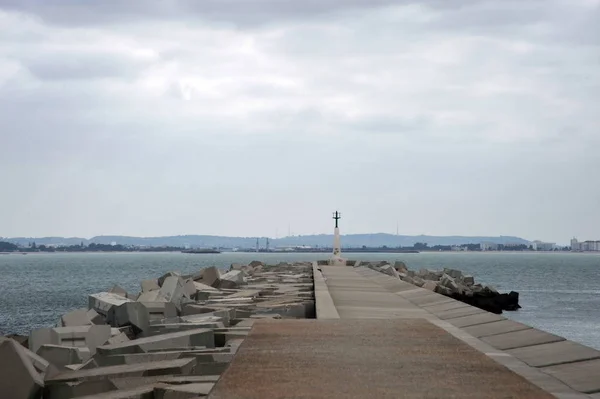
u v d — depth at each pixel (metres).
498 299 57.38
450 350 9.95
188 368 11.65
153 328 17.28
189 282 31.42
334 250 66.94
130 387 11.07
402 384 7.68
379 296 23.41
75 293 73.56
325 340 10.90
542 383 8.16
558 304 61.69
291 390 7.37
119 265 185.25
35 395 11.09
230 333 15.53
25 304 59.09
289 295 28.56
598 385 7.91
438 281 59.12
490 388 7.49
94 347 17.00
